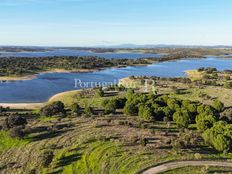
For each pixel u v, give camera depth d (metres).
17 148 61.19
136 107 80.00
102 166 51.31
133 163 51.34
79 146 59.12
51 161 53.78
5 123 71.06
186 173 48.03
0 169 54.03
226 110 86.06
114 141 60.19
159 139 61.44
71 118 78.00
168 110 75.00
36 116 81.62
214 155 54.81
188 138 59.56
